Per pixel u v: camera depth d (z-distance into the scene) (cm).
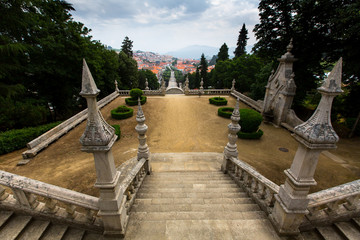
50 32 1822
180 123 1747
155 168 859
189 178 702
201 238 343
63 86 2128
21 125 1443
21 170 912
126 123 1716
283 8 1591
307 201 321
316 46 1479
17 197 341
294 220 338
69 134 1417
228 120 1802
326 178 840
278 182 826
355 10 1027
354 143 1240
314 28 1457
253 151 1167
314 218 361
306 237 352
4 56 1371
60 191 342
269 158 1065
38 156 1075
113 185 312
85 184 762
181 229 361
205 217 401
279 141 1325
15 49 1280
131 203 466
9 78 1578
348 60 1227
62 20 2111
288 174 330
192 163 920
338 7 1226
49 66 1800
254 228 366
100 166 305
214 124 1705
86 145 287
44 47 1719
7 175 331
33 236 327
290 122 1517
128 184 455
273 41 1759
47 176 840
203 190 575
